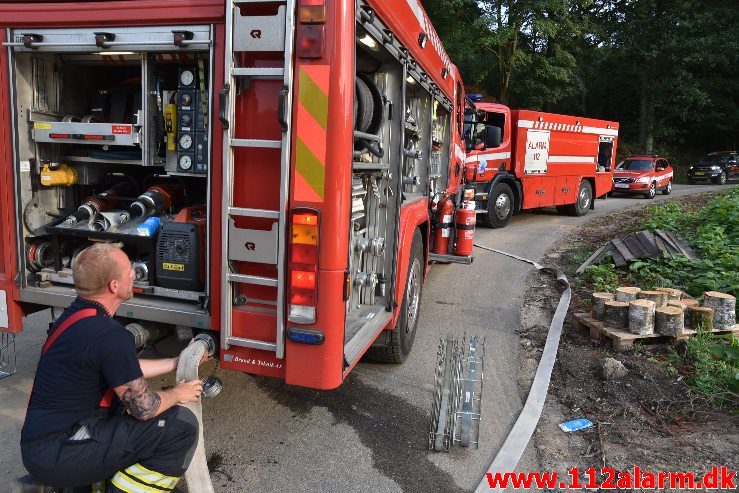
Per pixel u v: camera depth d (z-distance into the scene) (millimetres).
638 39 26859
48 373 2277
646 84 28359
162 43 3023
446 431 3691
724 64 27266
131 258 3633
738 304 5805
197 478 2729
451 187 7340
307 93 2725
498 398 4332
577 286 7266
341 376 2943
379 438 3717
